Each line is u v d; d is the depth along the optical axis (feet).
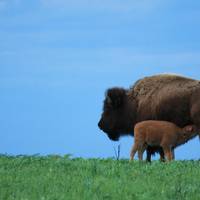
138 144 194.08
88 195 108.58
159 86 201.98
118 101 216.74
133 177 133.80
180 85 194.49
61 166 149.48
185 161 168.96
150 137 192.44
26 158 169.07
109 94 217.97
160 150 199.93
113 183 122.42
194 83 192.85
